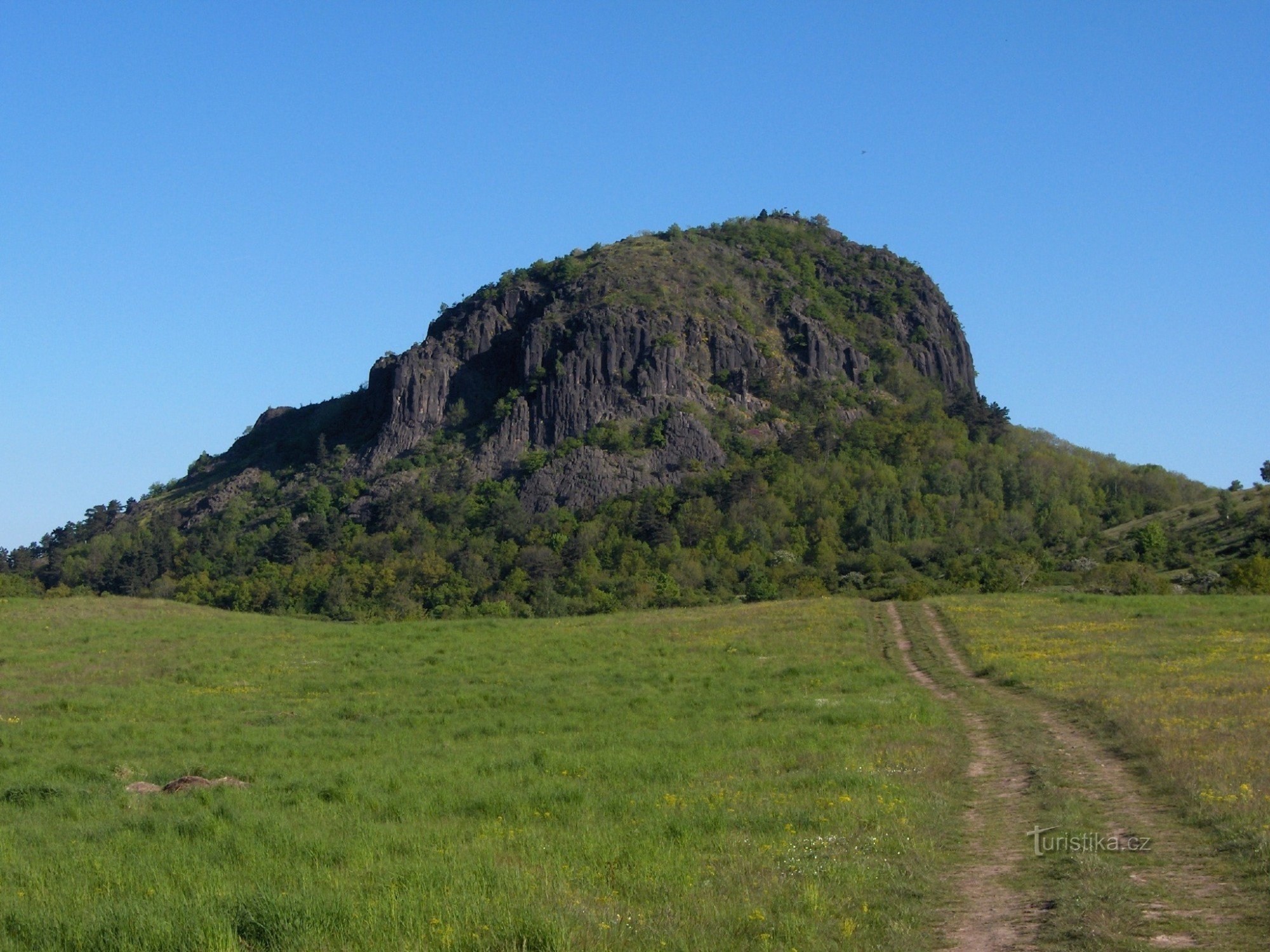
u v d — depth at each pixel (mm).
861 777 19891
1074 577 90500
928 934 11211
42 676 40375
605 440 155750
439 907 11766
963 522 127750
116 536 158750
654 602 99438
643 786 21000
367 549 125250
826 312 193000
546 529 129500
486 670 42594
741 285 197625
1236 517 109312
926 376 193375
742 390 172875
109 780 23812
